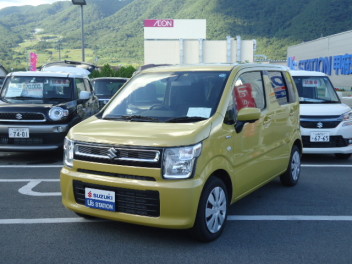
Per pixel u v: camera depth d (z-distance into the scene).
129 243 4.19
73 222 4.79
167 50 63.59
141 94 5.08
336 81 36.25
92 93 10.73
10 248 4.06
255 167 5.01
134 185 3.87
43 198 5.75
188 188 3.80
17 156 8.91
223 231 4.55
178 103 4.67
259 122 5.07
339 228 4.68
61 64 17.70
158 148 3.82
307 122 8.22
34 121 7.98
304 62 47.03
